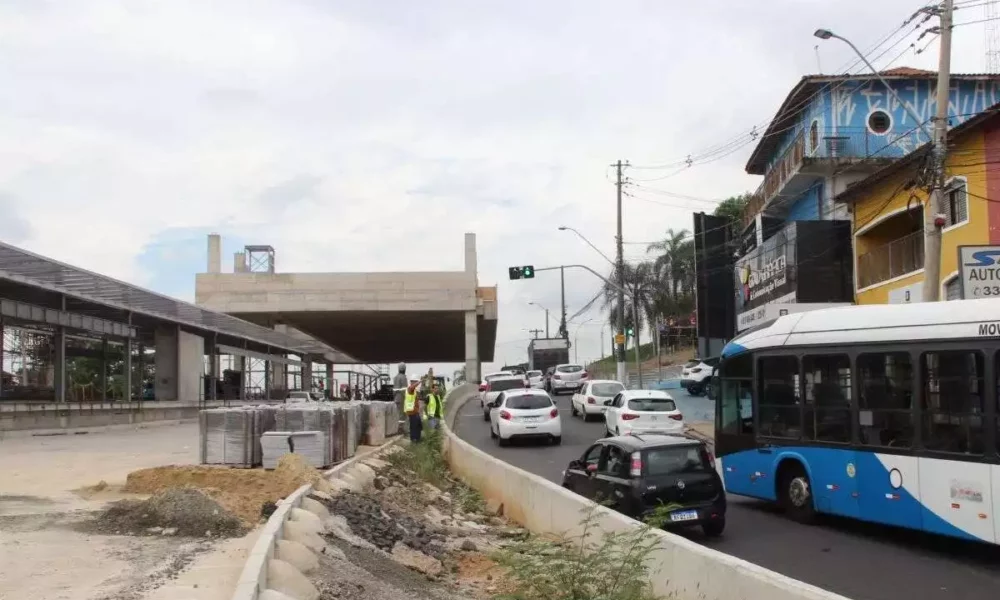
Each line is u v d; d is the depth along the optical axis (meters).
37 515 9.58
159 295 31.98
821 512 11.96
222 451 14.09
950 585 8.50
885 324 10.91
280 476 12.29
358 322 62.38
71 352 27.84
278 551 7.44
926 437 10.13
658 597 7.18
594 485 12.20
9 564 7.03
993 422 9.30
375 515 11.97
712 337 46.47
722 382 14.57
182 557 7.54
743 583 6.06
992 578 8.79
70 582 6.47
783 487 12.84
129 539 8.38
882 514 10.71
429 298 56.31
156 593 6.16
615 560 6.73
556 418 25.08
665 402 22.62
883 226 30.69
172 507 9.21
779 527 12.11
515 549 7.24
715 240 47.66
